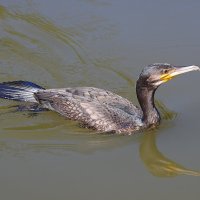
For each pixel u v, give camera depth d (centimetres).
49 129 1491
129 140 1452
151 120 1488
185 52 1809
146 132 1480
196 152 1394
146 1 2048
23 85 1617
